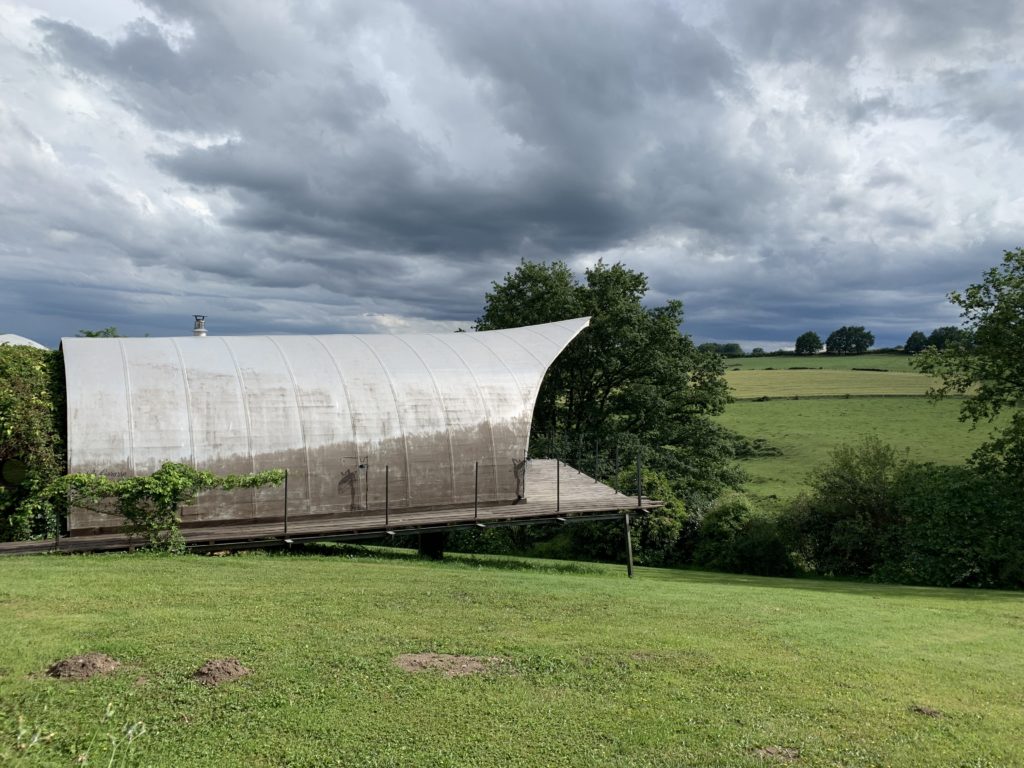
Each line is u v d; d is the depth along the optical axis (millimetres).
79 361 17438
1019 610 15898
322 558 16359
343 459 18672
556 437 36750
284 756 6055
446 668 8273
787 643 10383
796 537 29234
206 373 18422
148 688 7125
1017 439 26047
